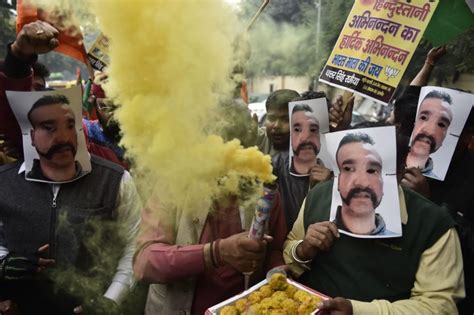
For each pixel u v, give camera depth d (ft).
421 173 5.36
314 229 4.15
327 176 5.41
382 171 3.86
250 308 3.45
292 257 4.36
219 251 3.60
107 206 4.75
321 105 5.89
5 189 4.56
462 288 3.77
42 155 4.43
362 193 3.93
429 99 5.45
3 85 4.41
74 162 4.60
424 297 3.70
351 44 5.31
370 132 3.89
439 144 5.39
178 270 3.69
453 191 5.46
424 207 3.95
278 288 3.72
